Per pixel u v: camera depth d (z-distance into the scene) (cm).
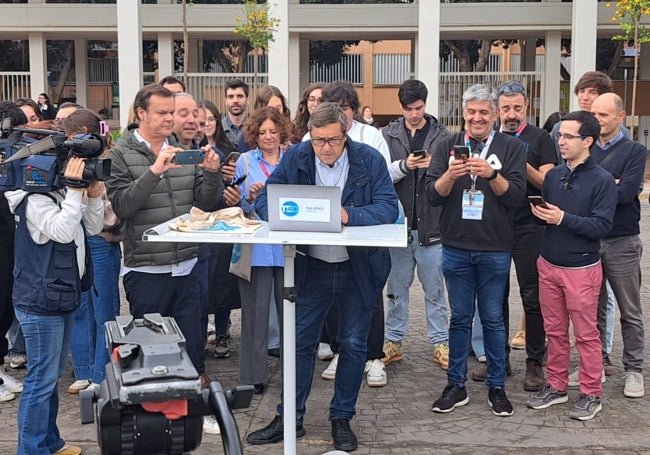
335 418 474
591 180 500
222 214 378
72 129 488
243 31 1950
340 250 452
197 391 258
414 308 822
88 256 442
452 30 2297
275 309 638
